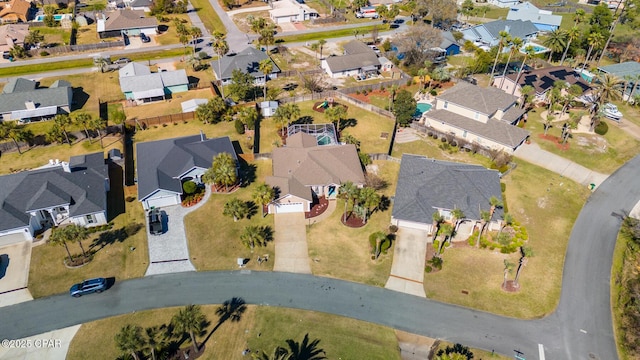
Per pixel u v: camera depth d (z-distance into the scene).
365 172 77.38
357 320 53.50
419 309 55.00
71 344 50.19
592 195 75.31
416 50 119.25
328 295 56.53
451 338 51.69
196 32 129.62
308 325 52.69
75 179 69.50
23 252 61.66
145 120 90.38
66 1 160.88
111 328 51.97
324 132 86.44
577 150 86.75
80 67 116.31
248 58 114.00
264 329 52.00
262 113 96.12
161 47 129.50
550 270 60.41
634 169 82.25
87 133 85.94
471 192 67.88
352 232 65.75
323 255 62.06
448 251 62.69
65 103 93.62
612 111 98.62
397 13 149.38
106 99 101.06
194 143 77.31
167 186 68.88
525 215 69.81
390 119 95.88
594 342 51.47
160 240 64.00
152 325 52.19
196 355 48.59
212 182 69.38
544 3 186.75
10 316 53.34
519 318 54.12
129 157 81.88
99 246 62.91
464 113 90.69
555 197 74.12
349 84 111.94
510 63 124.12
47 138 81.94
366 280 58.62
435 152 85.44
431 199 67.12
